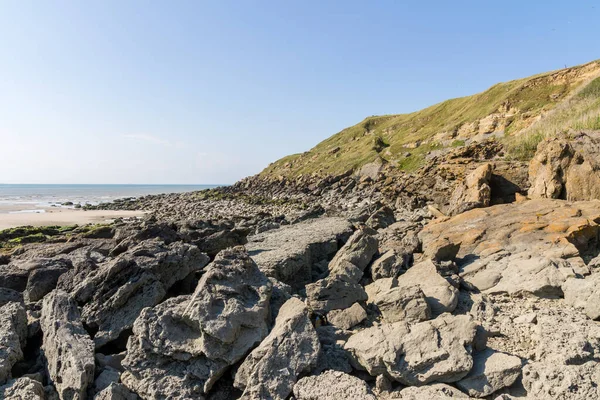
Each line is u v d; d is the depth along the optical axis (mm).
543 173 20391
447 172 30969
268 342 6699
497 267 11750
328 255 14516
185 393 6406
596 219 13891
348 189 56531
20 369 7438
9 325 7688
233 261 8516
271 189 78500
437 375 6199
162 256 10008
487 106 61375
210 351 6676
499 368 6238
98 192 150000
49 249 15938
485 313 9000
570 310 8773
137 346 7164
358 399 5582
